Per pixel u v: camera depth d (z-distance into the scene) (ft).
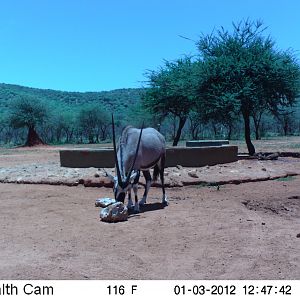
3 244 27.40
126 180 34.30
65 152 60.95
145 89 108.78
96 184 48.42
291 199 41.78
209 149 60.54
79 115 262.67
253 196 43.06
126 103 398.01
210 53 90.84
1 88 428.56
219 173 54.19
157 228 31.12
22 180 52.06
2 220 34.12
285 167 64.03
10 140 273.54
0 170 62.80
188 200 41.45
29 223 33.04
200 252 25.79
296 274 22.24
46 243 27.61
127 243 27.66
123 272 22.61
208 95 84.33
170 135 261.65
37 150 158.20
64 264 23.66
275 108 89.51
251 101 83.35
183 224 32.12
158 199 42.09
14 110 207.82
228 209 37.04
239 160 69.05
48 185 50.19
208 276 22.11
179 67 107.65
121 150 36.42
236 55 86.12
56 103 388.98
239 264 23.72
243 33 90.33
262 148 123.34
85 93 455.22
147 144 37.40
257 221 32.99
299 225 32.12
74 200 41.78
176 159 58.80
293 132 284.20
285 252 25.63
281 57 87.10
